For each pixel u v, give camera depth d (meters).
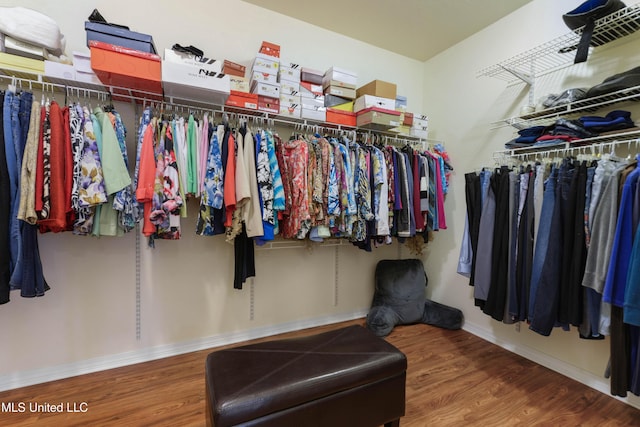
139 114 1.82
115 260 1.83
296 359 1.22
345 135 2.37
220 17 2.03
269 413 1.01
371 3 2.09
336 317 2.63
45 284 1.42
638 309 1.19
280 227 2.06
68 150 1.39
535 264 1.65
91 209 1.45
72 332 1.75
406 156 2.28
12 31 1.35
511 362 1.98
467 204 2.16
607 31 1.57
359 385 1.17
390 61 2.75
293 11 2.19
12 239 1.30
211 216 1.68
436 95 2.81
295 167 1.93
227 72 1.88
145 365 1.88
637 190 1.25
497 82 2.27
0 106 1.29
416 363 1.95
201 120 1.77
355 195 2.08
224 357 1.25
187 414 1.45
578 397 1.62
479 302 1.98
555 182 1.61
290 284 2.41
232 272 2.17
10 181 1.30
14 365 1.63
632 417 1.47
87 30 1.42
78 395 1.58
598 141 1.64
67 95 1.58
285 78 2.00
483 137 2.37
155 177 1.53
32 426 1.35
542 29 1.98
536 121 1.98
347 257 2.67
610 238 1.33
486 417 1.46
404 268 2.66
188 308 2.05
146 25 1.82
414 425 1.39
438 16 2.22
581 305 1.48
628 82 1.43
